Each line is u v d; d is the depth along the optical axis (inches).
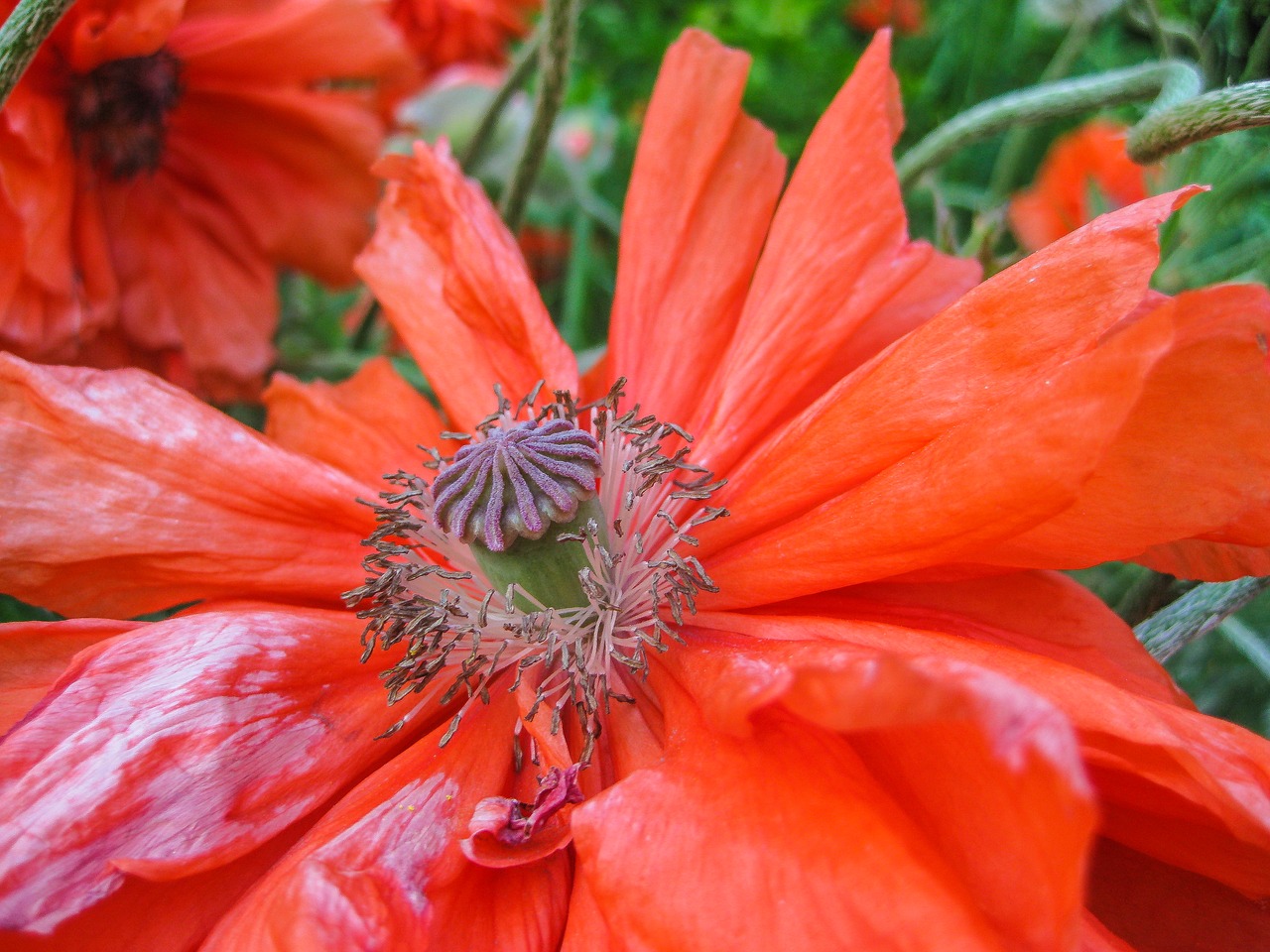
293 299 9.4
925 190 9.9
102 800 4.0
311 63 7.3
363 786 4.6
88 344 7.0
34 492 5.1
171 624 4.7
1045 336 4.2
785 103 11.1
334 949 3.4
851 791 3.5
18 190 6.1
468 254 5.8
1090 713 3.5
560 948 4.0
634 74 12.1
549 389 5.5
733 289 5.8
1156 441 3.8
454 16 10.2
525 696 4.6
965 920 3.0
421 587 5.3
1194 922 4.2
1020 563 4.3
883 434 4.5
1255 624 7.9
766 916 3.3
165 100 7.1
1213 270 8.2
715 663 4.3
